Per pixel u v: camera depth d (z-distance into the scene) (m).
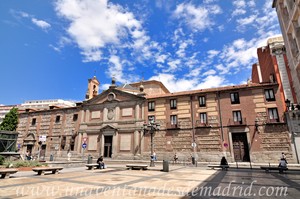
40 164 17.45
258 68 37.12
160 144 29.75
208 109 28.50
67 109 39.12
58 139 37.56
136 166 17.73
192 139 28.08
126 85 43.00
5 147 22.27
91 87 41.84
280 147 23.52
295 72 18.97
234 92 27.91
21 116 42.97
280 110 24.69
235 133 26.56
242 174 14.77
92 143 34.66
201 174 14.66
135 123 32.22
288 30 19.39
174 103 31.06
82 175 13.66
